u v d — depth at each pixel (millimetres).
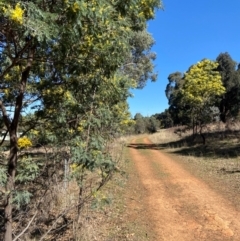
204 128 28453
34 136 3713
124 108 8242
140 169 13367
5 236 3426
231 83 28250
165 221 6566
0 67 3535
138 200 8203
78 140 3395
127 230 5938
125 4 3037
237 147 17312
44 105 3680
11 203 3170
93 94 3643
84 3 2395
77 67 3240
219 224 6266
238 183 9469
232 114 28500
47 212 4672
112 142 5496
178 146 23203
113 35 3111
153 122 61906
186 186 9734
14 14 2049
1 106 3373
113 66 3297
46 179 3926
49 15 2348
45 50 3055
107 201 4023
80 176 4320
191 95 21156
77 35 2596
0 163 3314
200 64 21594
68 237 5027
